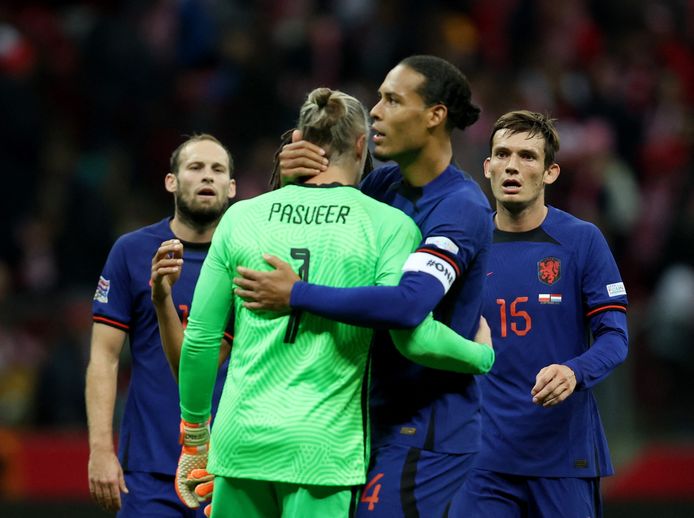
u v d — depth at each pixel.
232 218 14.58
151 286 16.86
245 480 14.16
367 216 14.31
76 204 38.81
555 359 18.86
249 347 14.21
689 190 41.75
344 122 14.56
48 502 30.72
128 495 18.16
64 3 47.34
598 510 19.28
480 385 19.08
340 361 14.00
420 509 14.52
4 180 39.38
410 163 15.27
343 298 13.62
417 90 14.91
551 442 18.69
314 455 13.76
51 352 32.34
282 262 13.88
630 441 32.53
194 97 43.41
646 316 33.72
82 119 43.56
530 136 18.84
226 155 18.78
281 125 41.72
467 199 14.76
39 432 31.80
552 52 47.97
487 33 48.66
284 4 46.81
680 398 33.38
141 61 42.88
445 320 15.01
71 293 36.66
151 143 42.78
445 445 14.78
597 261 18.77
